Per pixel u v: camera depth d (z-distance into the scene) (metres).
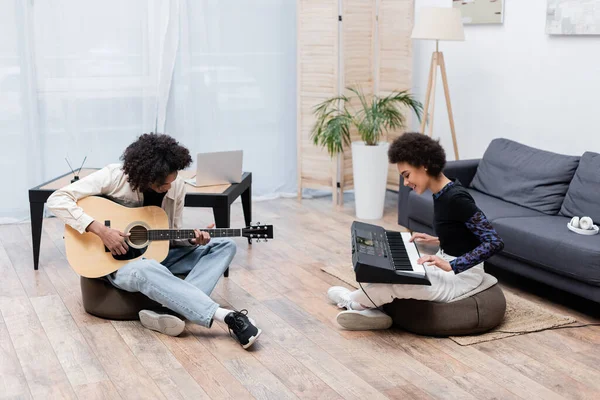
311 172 6.10
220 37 5.94
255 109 6.17
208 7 5.85
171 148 3.35
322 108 5.90
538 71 4.96
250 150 6.22
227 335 3.36
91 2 5.45
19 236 5.04
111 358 3.12
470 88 5.57
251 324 3.21
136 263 3.35
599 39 4.49
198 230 3.47
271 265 4.41
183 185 3.64
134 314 3.50
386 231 3.59
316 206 6.03
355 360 3.12
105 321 3.52
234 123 6.12
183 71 5.83
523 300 3.83
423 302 3.34
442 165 3.20
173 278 3.32
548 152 4.52
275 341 3.30
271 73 6.16
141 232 3.47
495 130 5.39
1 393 2.81
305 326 3.48
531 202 4.36
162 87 5.77
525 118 5.11
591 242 3.55
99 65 5.56
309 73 5.92
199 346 3.24
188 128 5.93
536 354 3.19
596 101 4.56
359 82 5.97
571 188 4.19
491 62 5.35
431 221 4.56
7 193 5.41
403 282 3.18
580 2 4.54
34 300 3.80
